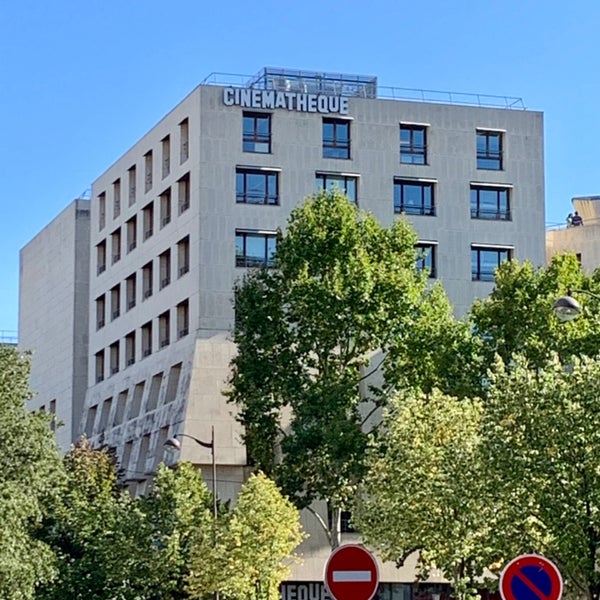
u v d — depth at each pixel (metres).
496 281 79.81
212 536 69.06
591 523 40.72
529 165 97.75
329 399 78.12
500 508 43.91
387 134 95.19
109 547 71.75
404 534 55.72
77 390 117.75
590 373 42.75
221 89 92.38
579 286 79.44
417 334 80.25
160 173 99.38
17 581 55.03
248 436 81.44
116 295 109.12
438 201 95.56
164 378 93.81
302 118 93.50
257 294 81.25
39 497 61.62
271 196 92.44
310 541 87.19
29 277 135.38
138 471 94.12
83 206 120.69
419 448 56.81
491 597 78.88
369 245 82.88
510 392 43.03
